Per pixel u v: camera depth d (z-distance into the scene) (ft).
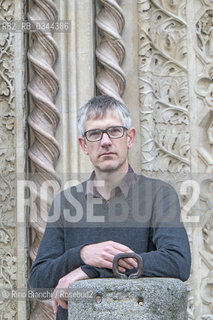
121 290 14.61
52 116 23.47
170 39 24.31
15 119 23.77
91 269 16.01
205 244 23.40
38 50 23.77
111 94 23.27
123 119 17.20
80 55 23.90
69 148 23.58
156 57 24.26
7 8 24.29
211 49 24.26
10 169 23.65
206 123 23.97
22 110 23.75
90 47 23.84
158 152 23.75
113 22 23.85
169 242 16.08
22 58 23.97
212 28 24.35
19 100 23.77
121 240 16.69
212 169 23.62
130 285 14.62
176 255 15.84
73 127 23.65
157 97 24.00
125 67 23.94
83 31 23.97
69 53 23.94
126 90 23.84
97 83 23.65
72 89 23.77
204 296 23.17
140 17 24.18
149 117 23.59
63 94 23.81
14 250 23.34
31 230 23.38
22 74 23.88
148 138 23.52
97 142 17.04
